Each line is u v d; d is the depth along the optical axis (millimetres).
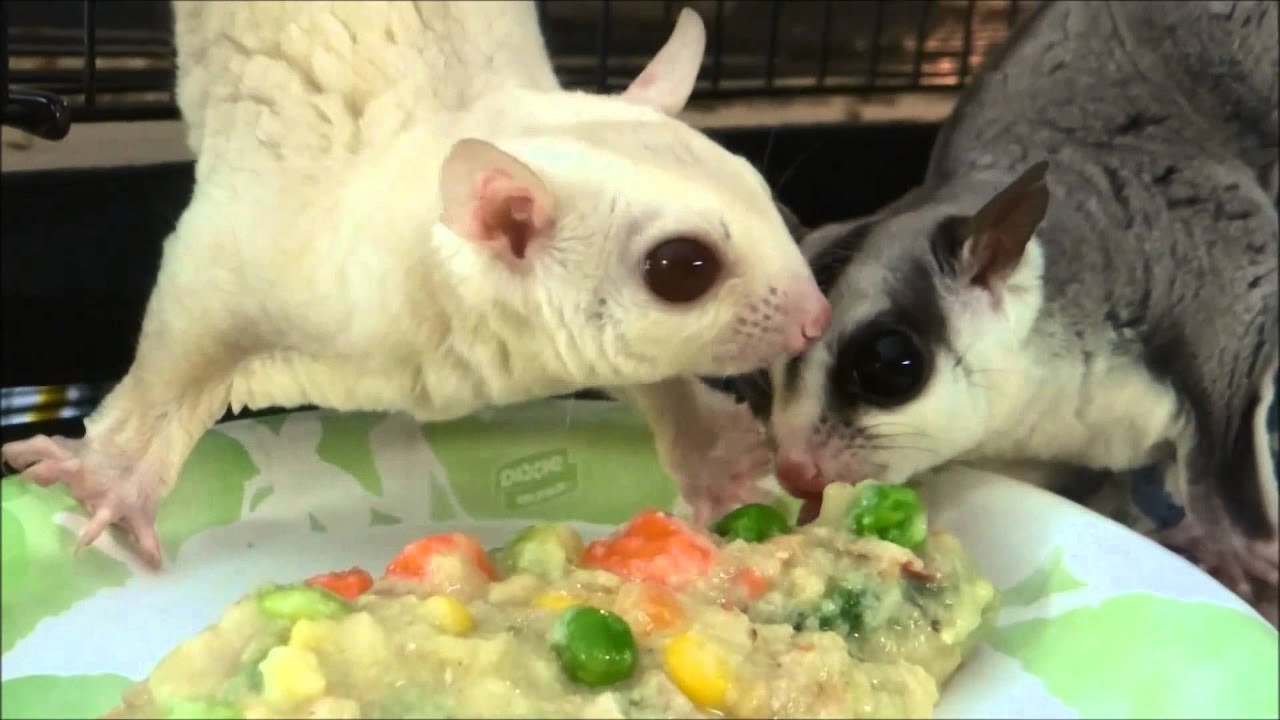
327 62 282
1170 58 347
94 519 273
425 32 288
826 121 412
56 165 375
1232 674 248
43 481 274
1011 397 310
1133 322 323
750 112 411
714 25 443
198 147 294
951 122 359
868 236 312
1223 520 337
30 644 261
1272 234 336
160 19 392
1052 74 347
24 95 322
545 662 244
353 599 257
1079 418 326
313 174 278
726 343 268
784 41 466
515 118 278
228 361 281
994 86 352
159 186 378
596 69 415
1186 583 262
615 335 268
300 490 299
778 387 302
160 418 281
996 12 458
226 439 299
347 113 281
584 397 320
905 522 267
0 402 350
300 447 303
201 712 236
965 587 264
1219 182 335
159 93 381
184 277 278
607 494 312
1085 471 345
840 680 245
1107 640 259
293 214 275
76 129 378
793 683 244
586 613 246
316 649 242
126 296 376
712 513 302
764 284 266
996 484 289
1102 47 347
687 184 265
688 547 263
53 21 416
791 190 405
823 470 297
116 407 281
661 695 241
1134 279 323
